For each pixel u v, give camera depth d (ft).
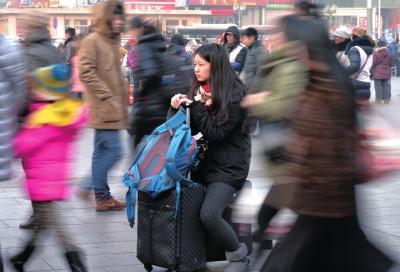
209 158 33.73
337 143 24.30
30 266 36.14
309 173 24.43
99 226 44.37
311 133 24.38
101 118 47.32
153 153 33.58
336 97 24.30
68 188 33.04
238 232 34.58
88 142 80.64
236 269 33.55
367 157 24.86
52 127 32.01
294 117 24.71
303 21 24.82
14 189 54.03
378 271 25.48
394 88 172.45
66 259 33.58
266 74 25.35
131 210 34.12
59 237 32.99
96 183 47.93
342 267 25.57
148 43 47.19
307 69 24.56
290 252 25.27
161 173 32.81
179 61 47.75
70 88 32.94
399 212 47.37
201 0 435.53
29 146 31.91
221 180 33.35
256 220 31.58
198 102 33.04
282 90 24.56
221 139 33.01
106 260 37.68
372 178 25.05
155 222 33.47
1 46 29.91
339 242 25.30
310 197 24.54
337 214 24.53
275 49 25.03
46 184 32.22
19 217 45.93
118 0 47.75
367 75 77.61
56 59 36.94
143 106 48.03
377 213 46.93
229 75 33.14
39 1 362.94
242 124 33.22
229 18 431.02
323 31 24.62
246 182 35.55
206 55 32.94
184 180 32.78
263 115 25.35
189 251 33.47
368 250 25.62
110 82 47.55
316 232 25.02
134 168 33.71
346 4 421.18
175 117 33.91
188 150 32.50
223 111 32.63
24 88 31.17
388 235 41.78
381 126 25.21
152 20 47.98
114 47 47.96
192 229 33.50
